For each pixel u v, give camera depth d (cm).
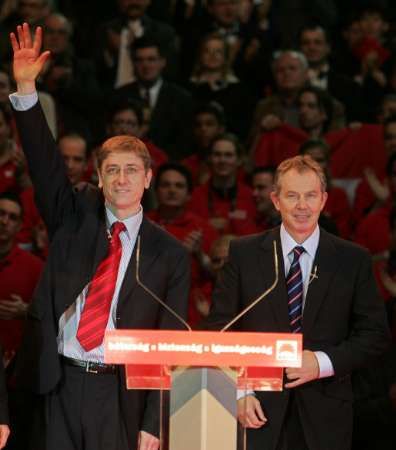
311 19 2892
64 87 2491
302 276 1311
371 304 1316
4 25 2598
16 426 1473
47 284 1285
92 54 2733
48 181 1306
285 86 2462
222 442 1059
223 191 2180
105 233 1294
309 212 1270
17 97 1289
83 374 1261
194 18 2820
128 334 1035
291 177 1274
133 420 1272
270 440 1283
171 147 2481
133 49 2495
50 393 1270
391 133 2347
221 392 1062
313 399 1297
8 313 1809
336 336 1308
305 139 2392
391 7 3047
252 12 2850
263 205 2144
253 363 1039
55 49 2502
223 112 2450
